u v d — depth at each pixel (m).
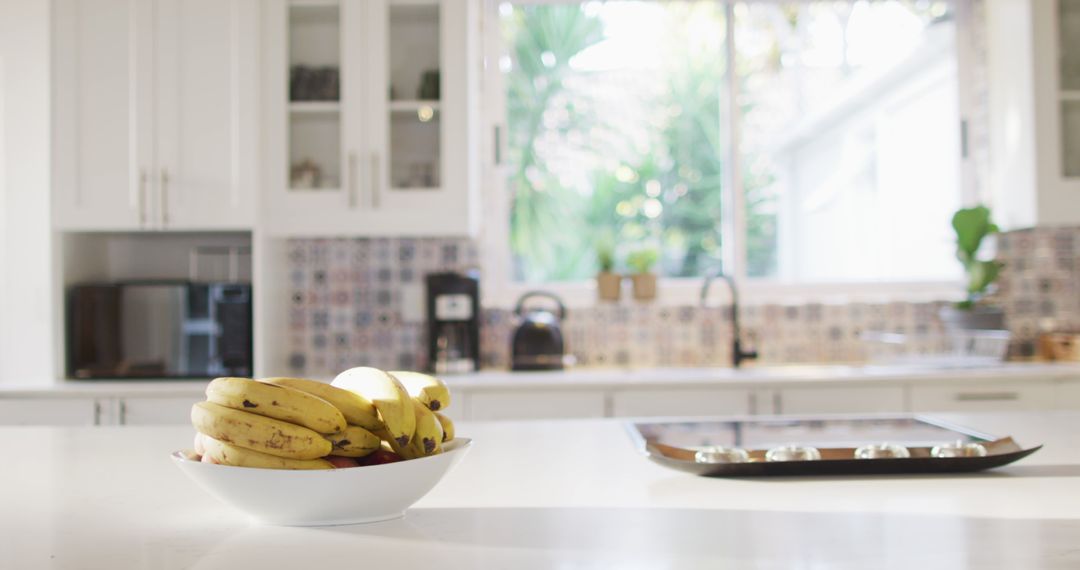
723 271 3.59
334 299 3.35
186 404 2.75
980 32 3.49
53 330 2.91
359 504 0.84
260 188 2.95
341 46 3.00
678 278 3.87
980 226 3.18
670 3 3.83
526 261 3.72
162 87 2.92
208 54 2.92
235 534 0.83
